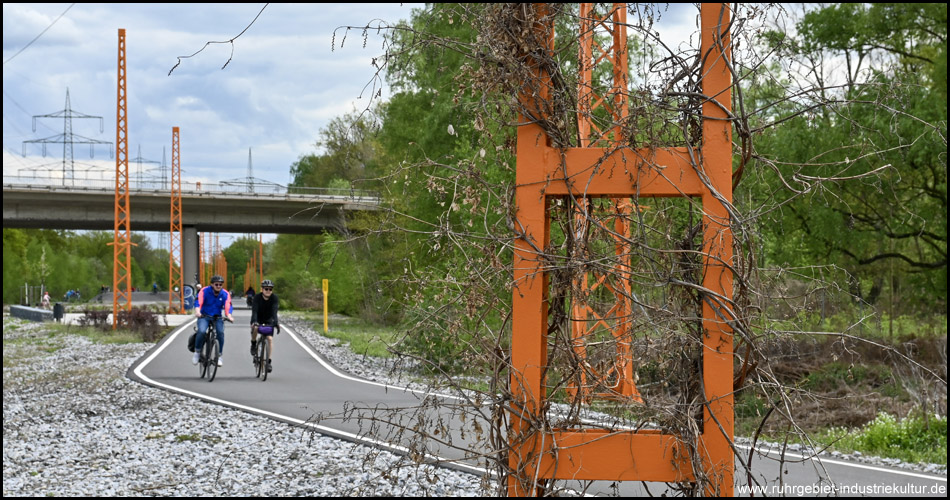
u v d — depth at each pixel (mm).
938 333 21578
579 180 3350
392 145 34000
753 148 3492
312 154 65688
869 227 22422
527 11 3418
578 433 3375
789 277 3766
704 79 3312
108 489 6992
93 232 127312
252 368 18719
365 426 9750
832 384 14094
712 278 3281
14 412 12109
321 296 61125
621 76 3832
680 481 3377
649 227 3523
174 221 57562
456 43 3523
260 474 7492
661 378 3635
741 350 3479
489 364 3504
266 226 58844
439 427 3689
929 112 19906
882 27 24734
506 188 3422
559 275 3406
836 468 8539
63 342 29875
